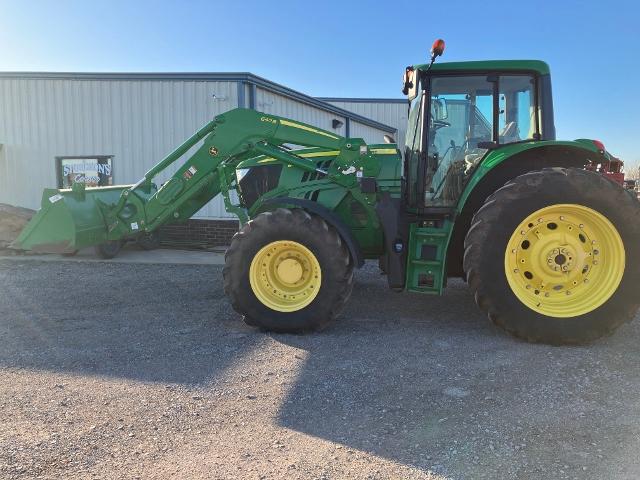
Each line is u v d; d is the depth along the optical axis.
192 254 9.62
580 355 3.96
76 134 11.09
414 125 5.23
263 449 2.70
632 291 4.05
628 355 3.95
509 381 3.48
